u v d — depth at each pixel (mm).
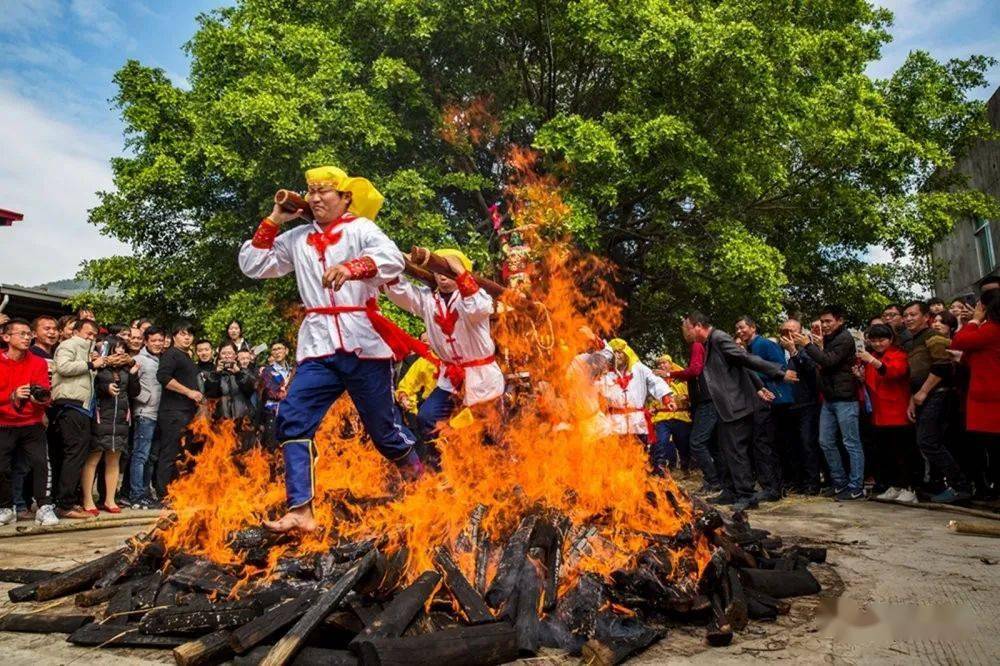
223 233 14203
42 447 6676
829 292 16344
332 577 3080
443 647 2576
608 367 6230
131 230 15188
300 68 13070
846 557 4531
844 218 14398
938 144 15648
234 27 13312
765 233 15258
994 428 6137
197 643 2672
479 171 15062
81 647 2953
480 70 14414
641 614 3186
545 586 3059
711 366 7355
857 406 7762
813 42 13664
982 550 4703
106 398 7492
